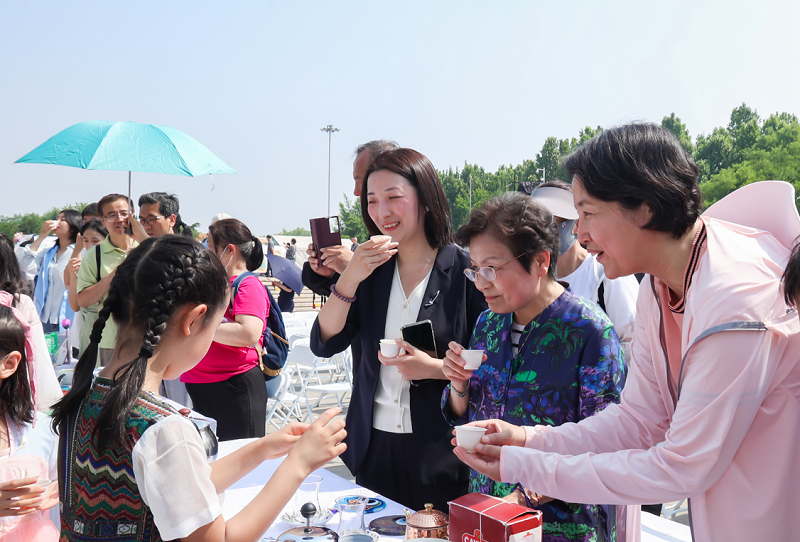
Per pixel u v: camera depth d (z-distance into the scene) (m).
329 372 9.04
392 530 1.85
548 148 87.75
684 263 1.38
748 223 1.53
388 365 2.38
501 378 2.00
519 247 1.86
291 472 1.43
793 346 1.24
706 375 1.25
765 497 1.27
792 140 67.25
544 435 1.65
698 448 1.26
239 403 3.68
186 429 1.29
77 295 4.74
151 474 1.23
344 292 2.63
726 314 1.23
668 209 1.30
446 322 2.54
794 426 1.26
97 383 1.39
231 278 3.76
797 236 1.35
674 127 79.69
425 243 2.66
